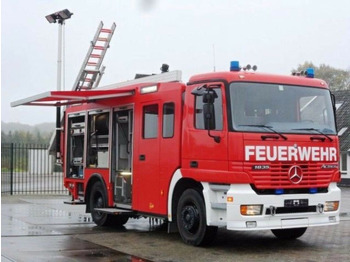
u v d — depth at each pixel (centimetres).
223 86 874
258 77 901
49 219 1333
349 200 2120
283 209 873
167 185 984
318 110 949
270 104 897
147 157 1045
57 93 1098
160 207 1004
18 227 1175
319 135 923
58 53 2048
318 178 912
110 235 1076
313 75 995
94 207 1238
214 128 880
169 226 992
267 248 930
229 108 861
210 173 879
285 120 902
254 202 845
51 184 2856
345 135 3522
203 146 900
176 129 968
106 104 1199
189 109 940
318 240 1024
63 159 1411
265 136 864
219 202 885
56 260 802
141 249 912
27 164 2997
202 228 912
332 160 938
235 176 841
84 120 1297
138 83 1130
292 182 880
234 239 1034
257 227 847
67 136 1379
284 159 876
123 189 1134
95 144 1245
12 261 787
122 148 1152
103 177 1195
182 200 958
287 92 920
